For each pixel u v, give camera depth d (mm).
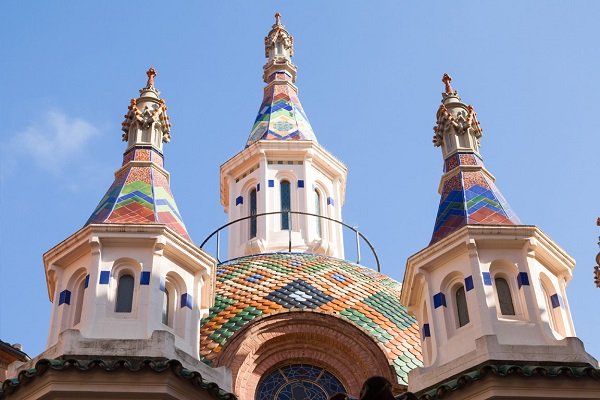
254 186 36844
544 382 20641
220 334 26719
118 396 20266
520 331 22609
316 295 28328
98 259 23344
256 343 26297
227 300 28156
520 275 23562
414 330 27953
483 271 23438
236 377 25516
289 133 37781
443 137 28031
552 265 24594
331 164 37688
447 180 26781
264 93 41250
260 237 34875
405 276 25047
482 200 25531
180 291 23969
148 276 23172
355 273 30562
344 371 26344
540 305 23078
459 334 23016
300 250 34688
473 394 20750
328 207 37000
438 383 21969
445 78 29750
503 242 23891
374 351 26391
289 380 26328
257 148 36875
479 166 26875
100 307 22594
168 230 23859
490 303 22938
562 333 23453
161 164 27391
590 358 22125
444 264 24250
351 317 27562
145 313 22578
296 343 26625
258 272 29688
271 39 43438
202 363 22391
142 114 28078
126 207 25016
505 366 20969
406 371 26219
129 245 23688
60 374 20344
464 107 28797
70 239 23906
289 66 42219
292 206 35938
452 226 24875
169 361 20688
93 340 21594
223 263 31609
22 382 20531
